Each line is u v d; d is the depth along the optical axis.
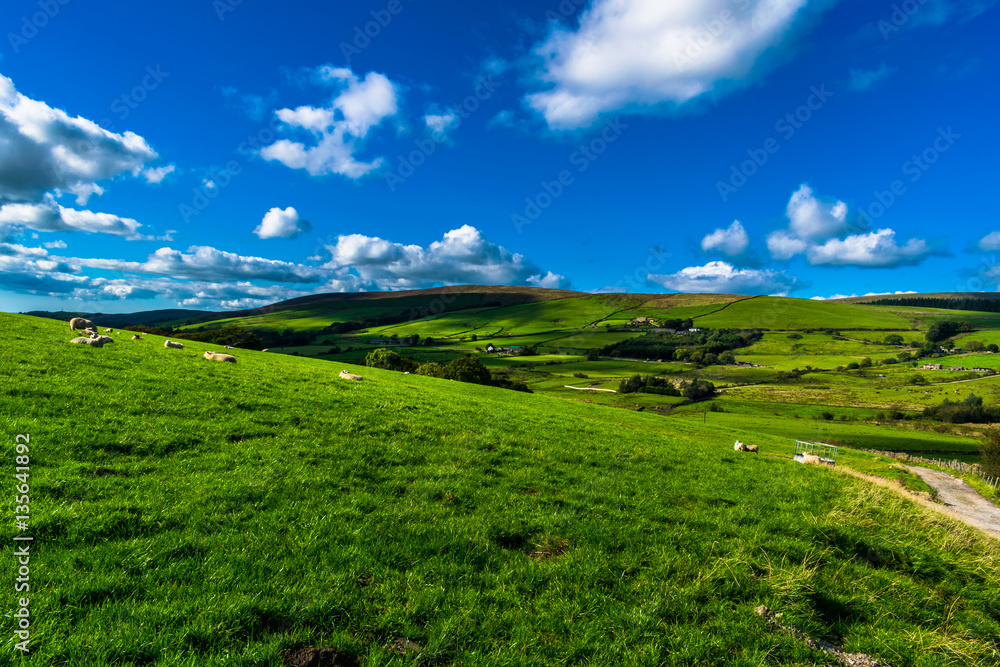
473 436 19.11
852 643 7.65
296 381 25.55
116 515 8.70
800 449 47.34
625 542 10.41
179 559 7.78
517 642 6.79
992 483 44.34
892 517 13.73
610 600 8.09
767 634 7.48
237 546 8.35
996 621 8.89
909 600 9.12
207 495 10.22
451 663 6.36
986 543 13.03
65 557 7.29
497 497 12.57
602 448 20.77
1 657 5.28
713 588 8.72
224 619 6.48
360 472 13.23
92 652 5.58
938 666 7.15
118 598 6.70
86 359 20.80
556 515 11.64
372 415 19.98
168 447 12.99
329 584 7.52
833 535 11.55
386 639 6.62
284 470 12.44
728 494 15.32
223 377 22.67
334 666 6.06
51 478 9.80
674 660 6.75
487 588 8.23
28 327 27.62
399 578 8.07
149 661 5.71
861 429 91.31
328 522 9.74
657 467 18.62
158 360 24.20
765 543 10.77
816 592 8.83
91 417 13.84
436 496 12.29
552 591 8.23
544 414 31.97
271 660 5.85
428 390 36.16
